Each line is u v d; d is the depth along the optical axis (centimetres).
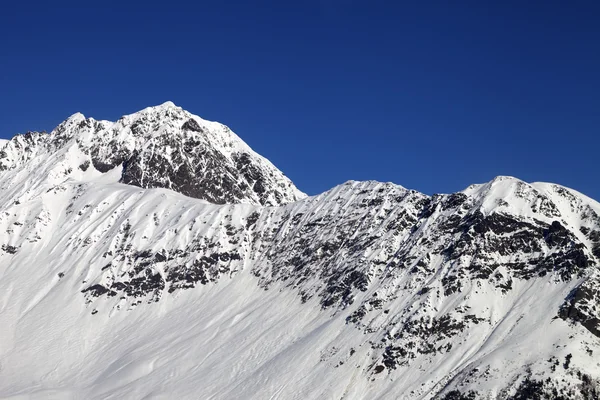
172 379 16162
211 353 16725
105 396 16188
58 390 16750
